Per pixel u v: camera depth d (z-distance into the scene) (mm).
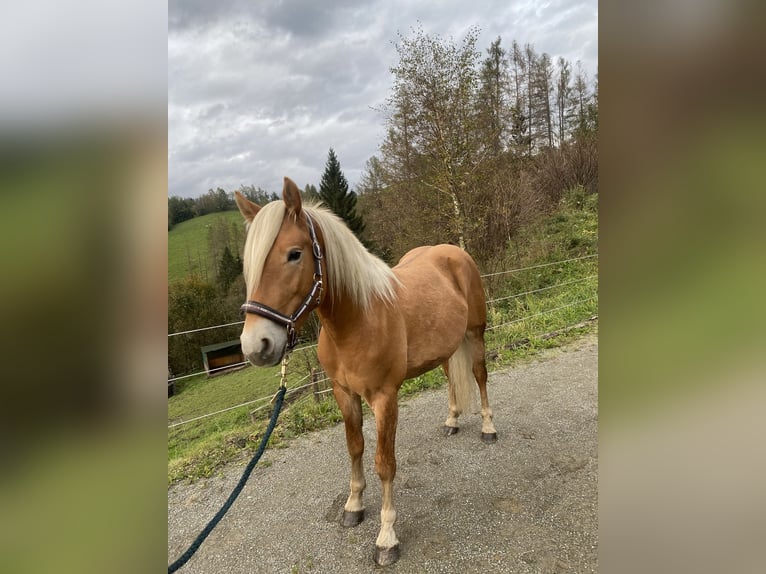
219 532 2377
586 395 3648
